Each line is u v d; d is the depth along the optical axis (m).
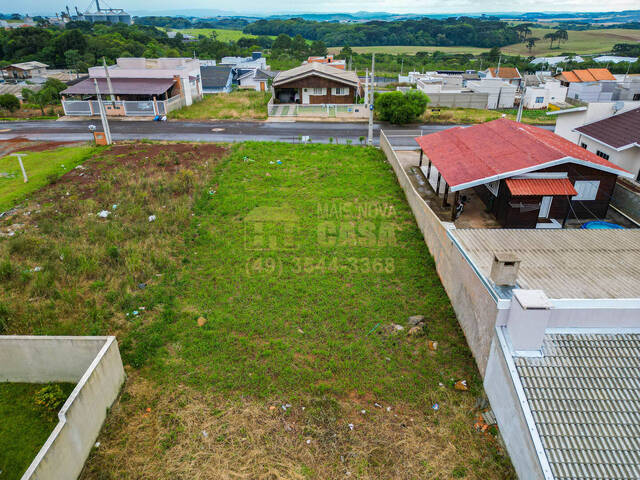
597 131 21.58
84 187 20.72
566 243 12.12
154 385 9.64
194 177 21.77
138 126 34.53
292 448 8.32
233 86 60.19
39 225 16.50
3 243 14.87
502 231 12.81
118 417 8.84
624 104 22.52
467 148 18.75
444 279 13.09
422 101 35.69
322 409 9.13
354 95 41.41
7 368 9.54
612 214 17.14
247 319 11.73
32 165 24.06
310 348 10.79
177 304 12.35
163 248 15.19
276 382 9.80
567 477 6.84
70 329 11.17
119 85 39.34
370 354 10.60
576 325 8.86
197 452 8.20
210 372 10.03
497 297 8.86
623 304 8.68
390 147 24.78
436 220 14.08
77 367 9.45
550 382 8.07
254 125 35.28
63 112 39.34
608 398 7.86
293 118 38.00
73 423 7.55
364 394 9.54
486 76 68.25
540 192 15.08
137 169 23.30
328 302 12.50
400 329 11.38
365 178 22.31
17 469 7.75
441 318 11.84
